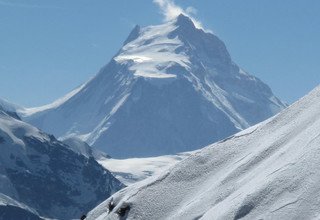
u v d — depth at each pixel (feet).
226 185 336.49
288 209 273.95
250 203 291.17
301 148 311.47
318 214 263.49
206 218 309.42
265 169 320.50
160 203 358.64
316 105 356.18
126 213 361.92
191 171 373.61
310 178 281.95
